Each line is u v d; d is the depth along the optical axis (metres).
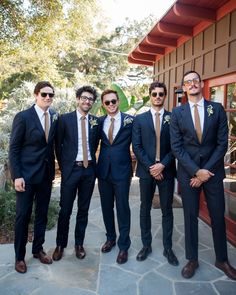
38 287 2.81
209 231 4.13
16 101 9.16
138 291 2.76
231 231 3.92
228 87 4.17
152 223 4.39
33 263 3.23
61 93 9.14
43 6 8.95
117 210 3.33
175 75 5.80
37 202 3.19
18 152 2.97
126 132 3.32
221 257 3.08
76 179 3.21
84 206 3.36
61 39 10.05
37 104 2.99
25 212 3.02
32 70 11.83
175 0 4.00
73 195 3.27
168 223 3.29
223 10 3.99
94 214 4.85
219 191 2.99
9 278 2.95
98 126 3.32
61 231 3.31
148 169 3.15
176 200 5.48
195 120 2.93
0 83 13.94
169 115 3.22
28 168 3.00
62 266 3.18
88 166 3.25
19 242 3.04
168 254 3.26
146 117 3.23
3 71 11.97
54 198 5.07
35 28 9.15
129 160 3.38
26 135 2.95
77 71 20.22
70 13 9.48
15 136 2.92
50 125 3.05
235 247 3.64
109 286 2.84
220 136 2.93
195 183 2.93
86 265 3.21
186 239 3.06
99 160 3.39
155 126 3.20
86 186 3.29
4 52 9.59
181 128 2.97
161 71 6.61
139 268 3.15
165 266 3.19
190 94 2.94
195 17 4.11
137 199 5.68
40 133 2.97
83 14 9.61
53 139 3.12
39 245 3.27
